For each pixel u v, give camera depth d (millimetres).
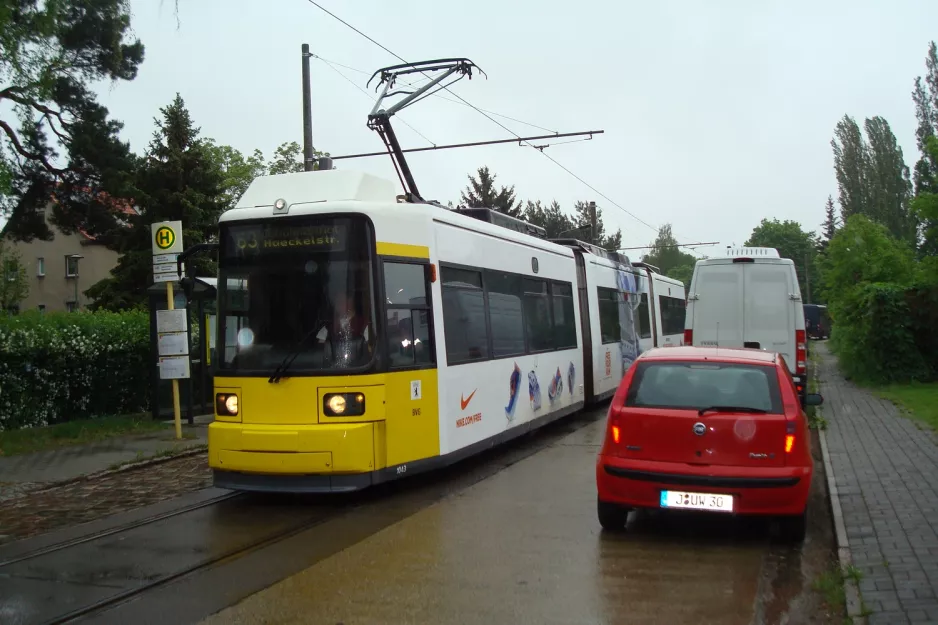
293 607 5711
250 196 9609
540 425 13688
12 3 15008
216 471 9000
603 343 18141
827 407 17078
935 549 6742
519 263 13102
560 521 8156
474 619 5457
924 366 21484
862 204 69125
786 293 15953
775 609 5777
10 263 41719
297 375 8734
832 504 8406
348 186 9414
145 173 31750
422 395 9508
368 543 7363
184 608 5738
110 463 11586
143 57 23656
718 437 7117
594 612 5586
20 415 14555
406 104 15656
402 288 9359
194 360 17031
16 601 5938
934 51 54188
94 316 16750
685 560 6840
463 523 8086
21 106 17906
